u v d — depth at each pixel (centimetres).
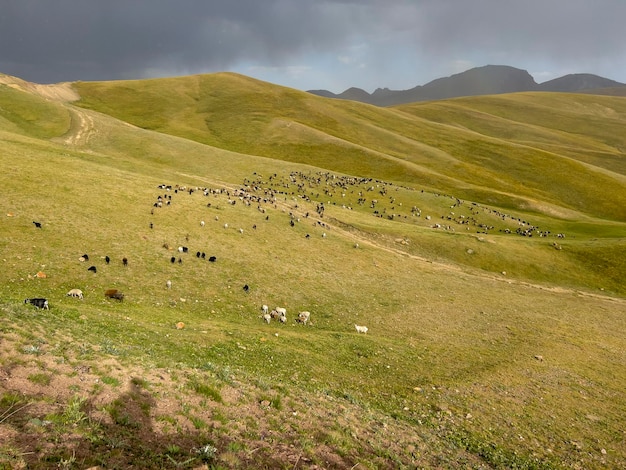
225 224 5075
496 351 3231
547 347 3453
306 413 1695
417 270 5400
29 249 3216
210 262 4016
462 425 2091
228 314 3180
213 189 6712
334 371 2469
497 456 1870
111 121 11481
